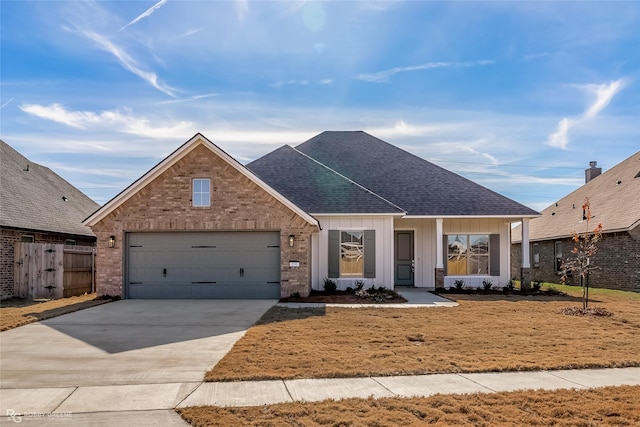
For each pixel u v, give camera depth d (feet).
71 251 60.13
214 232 54.49
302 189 65.46
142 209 54.03
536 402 20.06
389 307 46.98
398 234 70.54
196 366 26.04
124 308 46.85
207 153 54.13
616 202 81.05
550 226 98.73
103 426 17.99
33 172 79.25
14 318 41.04
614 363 26.07
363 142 81.35
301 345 30.14
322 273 62.03
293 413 18.85
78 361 27.25
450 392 21.52
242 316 41.86
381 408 19.39
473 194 69.62
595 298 58.03
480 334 33.78
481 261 70.03
